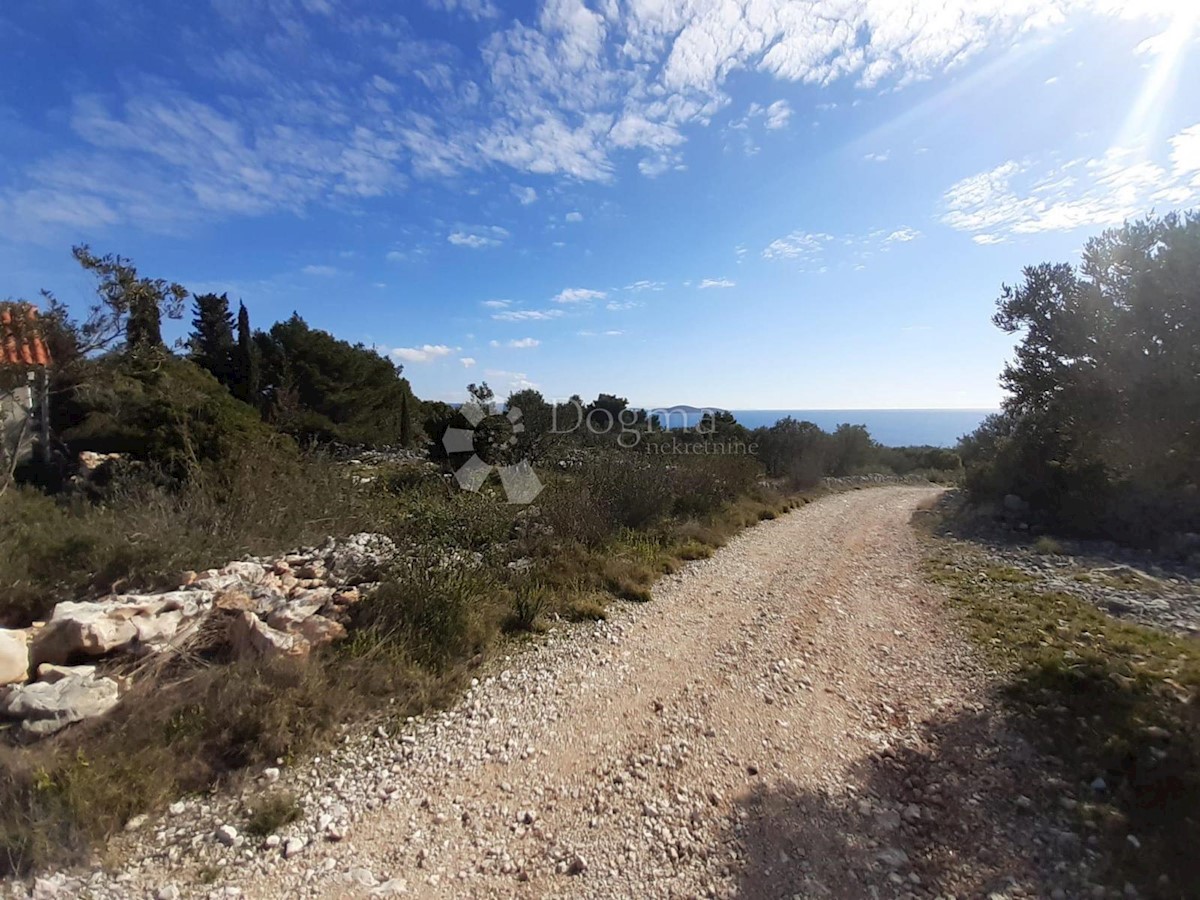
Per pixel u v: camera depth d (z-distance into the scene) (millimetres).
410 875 2877
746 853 3037
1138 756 3535
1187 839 2871
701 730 4273
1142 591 7652
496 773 3727
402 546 6770
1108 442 4520
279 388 23172
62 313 8797
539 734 4191
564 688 4895
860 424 28562
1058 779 3553
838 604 7312
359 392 26766
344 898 2715
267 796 3393
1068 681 4648
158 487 8398
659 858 3000
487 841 3123
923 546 11000
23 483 10312
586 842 3113
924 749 4023
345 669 4637
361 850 3033
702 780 3664
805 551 10422
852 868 2934
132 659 4348
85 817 2959
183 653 4449
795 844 3102
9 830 2842
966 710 4508
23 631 4250
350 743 3996
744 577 8500
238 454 9445
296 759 3773
